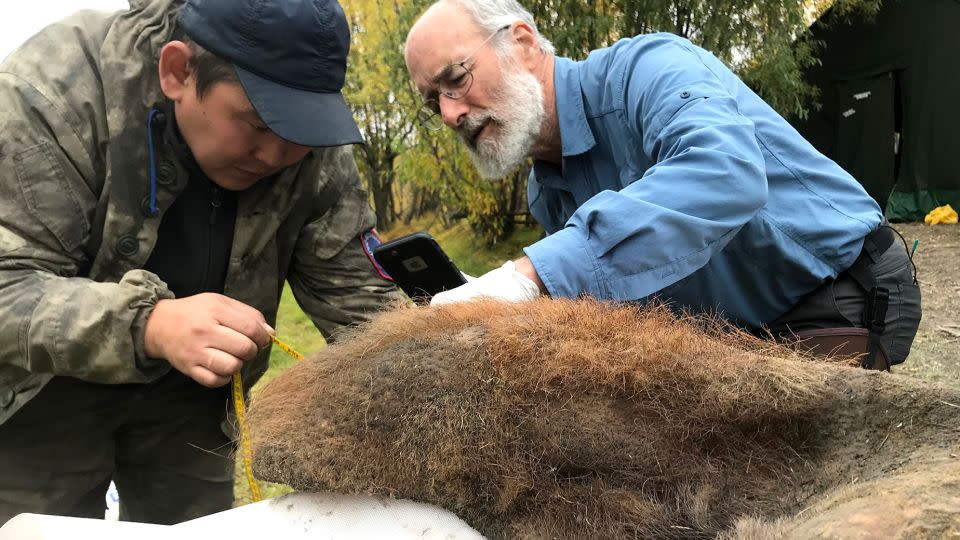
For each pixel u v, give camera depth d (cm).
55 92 123
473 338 77
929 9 716
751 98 143
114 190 128
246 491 275
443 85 159
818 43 736
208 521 77
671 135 121
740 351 78
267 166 130
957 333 416
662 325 82
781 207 137
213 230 145
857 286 140
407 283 126
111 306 109
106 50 128
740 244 135
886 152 773
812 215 138
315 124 117
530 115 158
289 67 117
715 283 137
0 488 148
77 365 112
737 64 645
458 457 72
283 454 72
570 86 156
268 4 114
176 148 132
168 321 110
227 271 150
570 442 73
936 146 726
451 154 710
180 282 146
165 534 77
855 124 802
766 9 620
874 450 67
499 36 156
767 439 74
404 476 72
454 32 156
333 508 74
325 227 159
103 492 169
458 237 857
